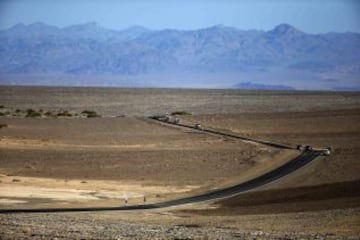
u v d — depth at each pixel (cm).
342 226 13912
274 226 14100
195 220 15838
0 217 14212
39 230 10506
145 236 10131
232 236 10875
